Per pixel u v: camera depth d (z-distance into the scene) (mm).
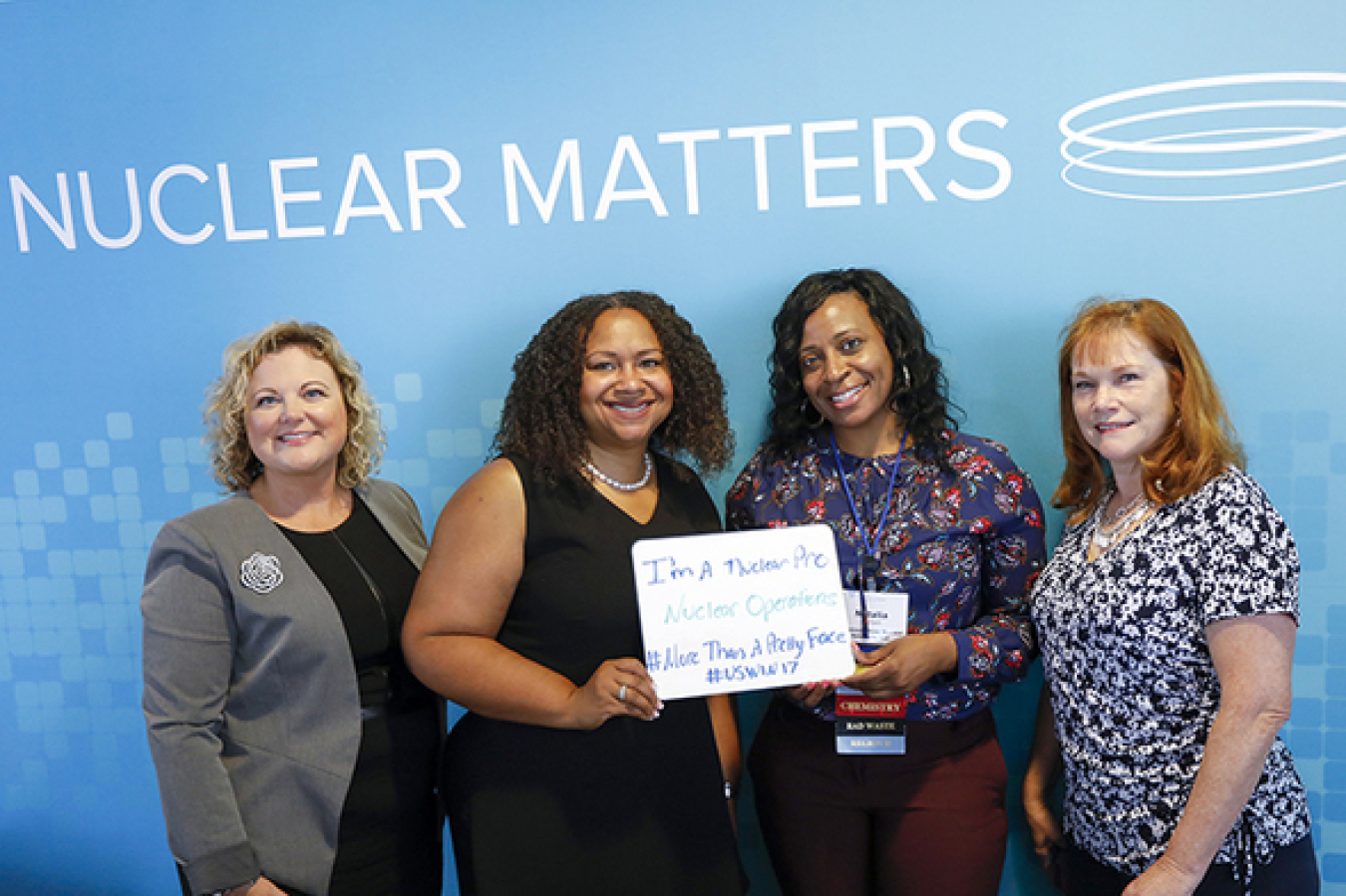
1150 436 1311
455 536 1241
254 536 1279
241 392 1311
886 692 1387
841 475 1543
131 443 1903
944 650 1416
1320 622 1744
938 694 1496
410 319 1841
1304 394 1706
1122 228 1709
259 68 1799
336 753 1267
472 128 1783
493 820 1246
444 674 1208
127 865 2004
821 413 1578
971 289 1751
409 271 1831
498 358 1835
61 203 1858
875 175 1735
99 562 1938
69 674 1970
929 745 1509
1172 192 1689
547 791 1254
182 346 1878
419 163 1800
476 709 1214
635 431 1271
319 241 1835
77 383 1900
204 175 1832
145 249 1858
